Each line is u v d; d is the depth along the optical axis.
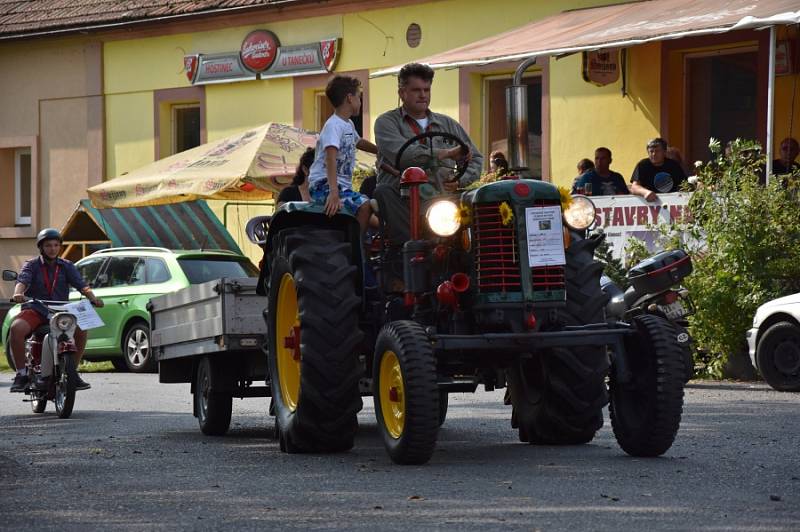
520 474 17.11
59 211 61.75
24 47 62.72
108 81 59.88
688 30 33.59
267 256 21.61
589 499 15.04
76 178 61.06
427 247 18.53
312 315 19.22
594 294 18.95
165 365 26.02
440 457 19.09
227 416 23.52
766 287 32.25
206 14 54.84
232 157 44.41
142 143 58.72
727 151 34.44
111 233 53.91
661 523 13.49
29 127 62.62
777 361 29.88
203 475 17.83
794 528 13.19
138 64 58.78
